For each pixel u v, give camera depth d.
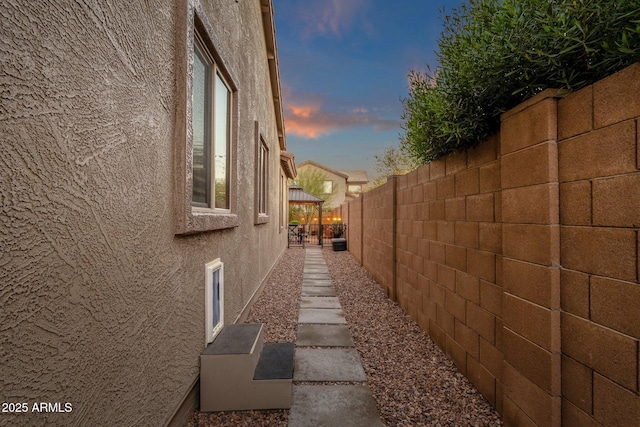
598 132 1.33
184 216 1.85
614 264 1.25
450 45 2.21
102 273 1.20
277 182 8.95
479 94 1.99
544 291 1.58
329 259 10.09
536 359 1.64
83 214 1.10
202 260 2.32
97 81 1.17
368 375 2.69
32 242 0.90
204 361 2.18
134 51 1.43
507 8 1.60
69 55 1.03
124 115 1.34
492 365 2.21
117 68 1.29
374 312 4.45
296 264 8.98
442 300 3.10
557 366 1.53
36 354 0.91
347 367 2.82
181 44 1.89
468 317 2.57
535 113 1.66
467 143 2.48
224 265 2.96
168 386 1.75
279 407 2.20
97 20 1.17
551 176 1.56
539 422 1.61
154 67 1.62
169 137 1.79
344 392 2.41
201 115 2.53
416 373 2.71
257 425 2.04
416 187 3.88
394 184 4.96
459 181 2.72
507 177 1.92
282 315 4.32
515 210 1.84
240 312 3.66
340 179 31.14
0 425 0.80
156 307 1.62
